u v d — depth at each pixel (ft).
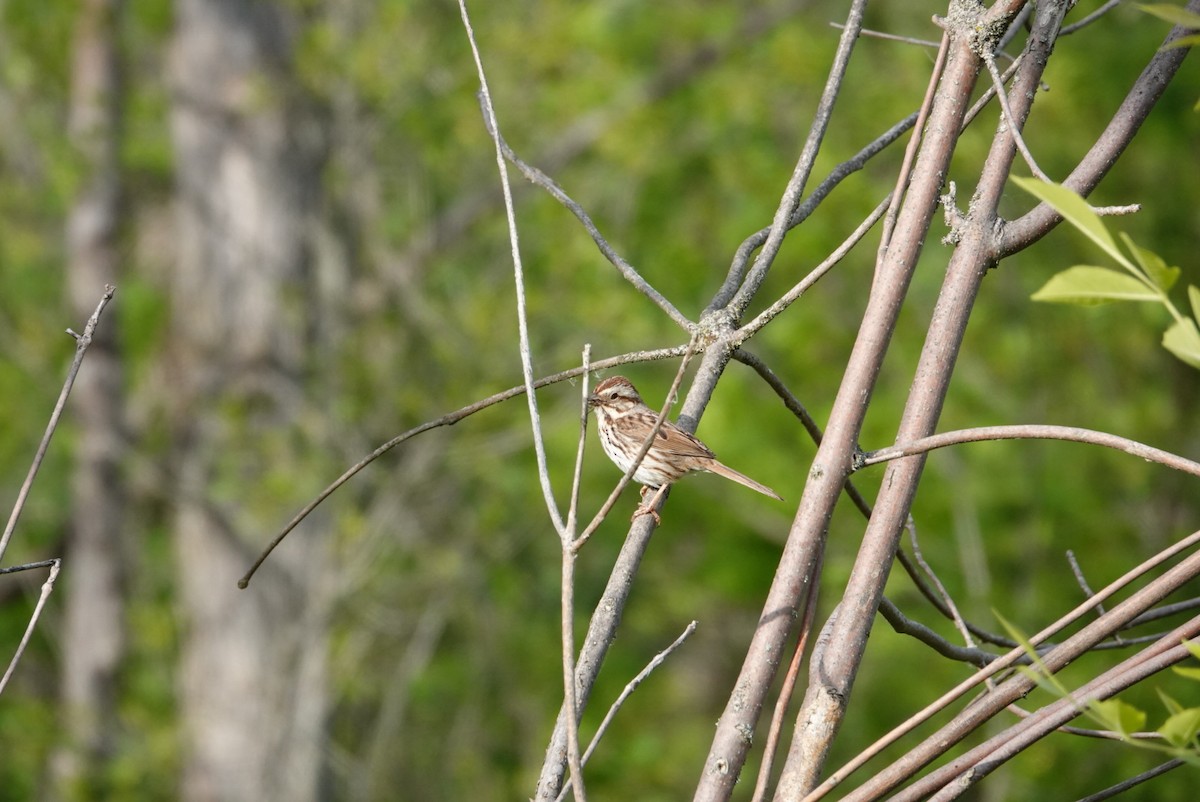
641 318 58.90
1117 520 57.21
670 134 62.95
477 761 61.46
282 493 54.49
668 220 65.10
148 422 61.41
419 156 61.36
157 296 67.51
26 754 58.18
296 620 55.62
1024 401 58.85
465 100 58.03
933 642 15.14
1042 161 57.52
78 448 60.75
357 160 58.85
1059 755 51.57
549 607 63.52
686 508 63.10
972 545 54.54
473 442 57.16
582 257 59.36
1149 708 47.62
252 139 58.65
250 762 55.42
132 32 64.49
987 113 56.59
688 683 72.69
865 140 60.90
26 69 60.90
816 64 60.08
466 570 58.80
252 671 55.83
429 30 58.85
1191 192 57.62
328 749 56.54
